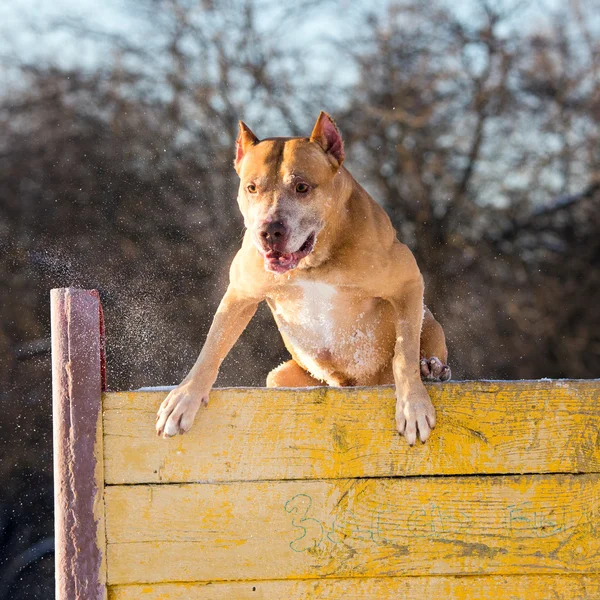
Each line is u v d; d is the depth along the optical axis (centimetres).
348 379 764
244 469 567
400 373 602
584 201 2461
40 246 2216
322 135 673
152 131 2355
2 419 2039
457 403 576
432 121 2525
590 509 568
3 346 2098
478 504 567
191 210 2256
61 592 554
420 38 2567
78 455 563
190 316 2073
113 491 563
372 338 721
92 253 2209
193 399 573
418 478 569
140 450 566
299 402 572
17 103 2372
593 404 574
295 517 563
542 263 2430
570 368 2366
